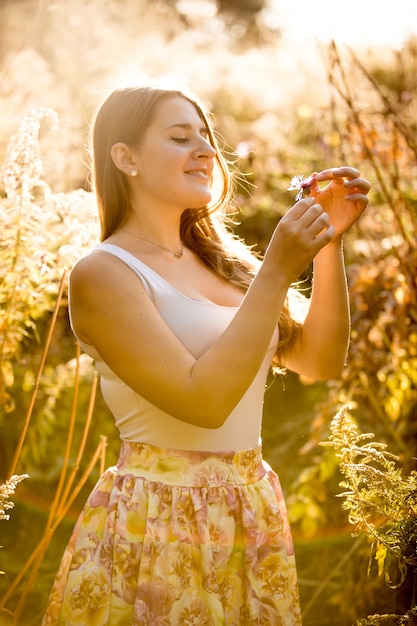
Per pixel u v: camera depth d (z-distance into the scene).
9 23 4.68
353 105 2.76
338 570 2.64
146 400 1.59
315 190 1.70
